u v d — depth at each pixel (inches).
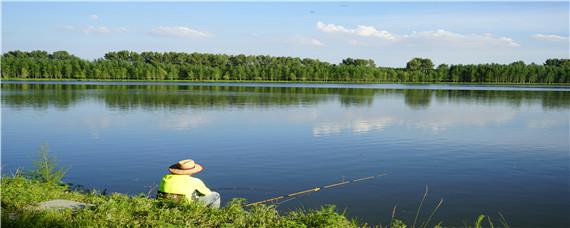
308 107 1642.5
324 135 945.5
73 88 2876.5
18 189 354.3
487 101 2090.3
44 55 6166.3
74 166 632.4
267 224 303.6
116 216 295.4
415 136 944.9
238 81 5502.0
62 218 284.0
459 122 1211.2
